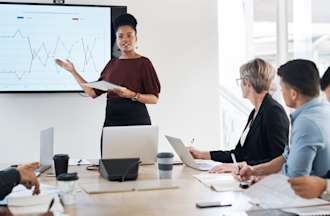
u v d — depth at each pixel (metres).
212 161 2.71
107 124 3.22
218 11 4.32
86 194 1.90
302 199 1.68
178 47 4.12
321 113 1.96
